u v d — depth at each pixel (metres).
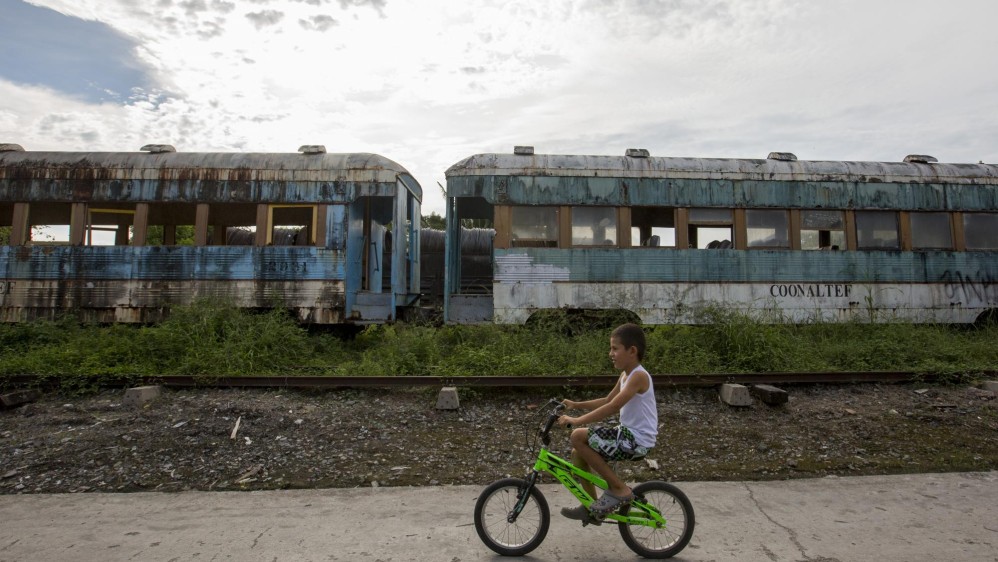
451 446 5.43
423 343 8.47
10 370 7.06
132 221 10.39
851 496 4.25
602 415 3.16
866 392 7.05
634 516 3.22
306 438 5.49
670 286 10.20
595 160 10.42
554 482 4.64
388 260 12.73
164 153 10.54
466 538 3.55
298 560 3.26
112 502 4.18
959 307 10.77
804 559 3.24
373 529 3.69
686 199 10.40
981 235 11.04
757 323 8.84
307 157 10.47
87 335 8.87
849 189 10.72
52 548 3.42
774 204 10.52
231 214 10.73
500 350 8.35
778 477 4.74
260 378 6.98
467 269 14.34
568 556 3.29
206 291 10.08
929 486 4.46
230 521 3.82
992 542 3.47
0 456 4.98
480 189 10.20
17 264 10.25
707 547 3.39
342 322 10.02
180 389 6.94
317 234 10.16
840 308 10.46
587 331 9.55
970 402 6.63
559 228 10.16
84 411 6.17
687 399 6.79
